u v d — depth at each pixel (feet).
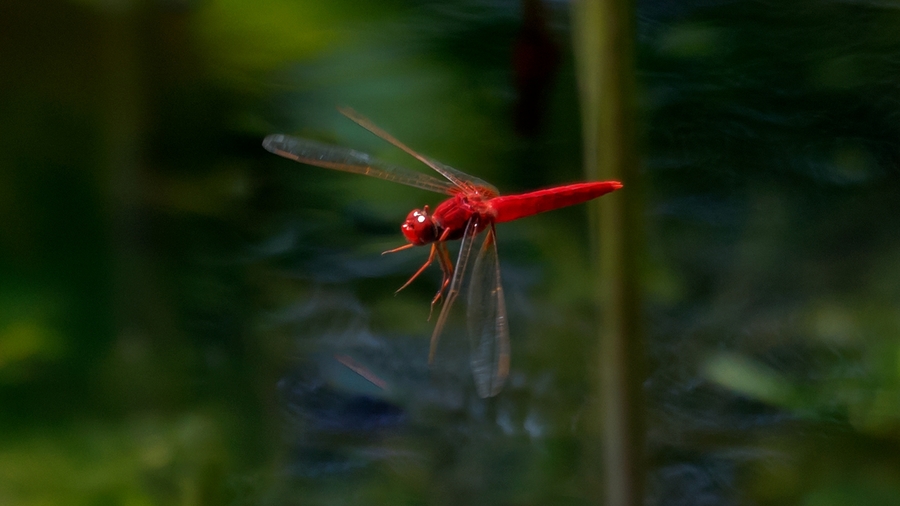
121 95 2.69
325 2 2.72
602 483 2.60
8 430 2.61
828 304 2.80
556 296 2.81
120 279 2.68
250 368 2.73
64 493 2.58
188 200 2.74
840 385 2.72
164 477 2.60
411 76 2.78
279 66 2.75
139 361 2.66
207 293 2.74
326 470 2.67
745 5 2.83
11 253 2.66
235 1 2.71
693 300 2.83
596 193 2.51
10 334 2.64
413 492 2.66
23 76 2.67
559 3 2.73
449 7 2.75
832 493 2.64
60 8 2.66
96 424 2.62
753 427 2.72
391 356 2.79
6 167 2.67
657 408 2.74
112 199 2.68
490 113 2.78
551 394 2.74
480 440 2.70
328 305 2.81
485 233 2.51
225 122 2.76
